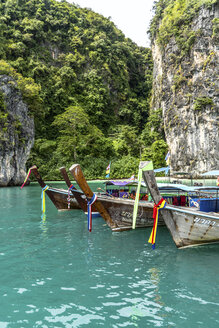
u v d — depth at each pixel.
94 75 70.12
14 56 62.97
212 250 8.05
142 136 60.81
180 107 50.16
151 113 67.38
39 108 48.72
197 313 4.52
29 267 6.69
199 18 48.06
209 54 46.06
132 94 76.88
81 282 5.77
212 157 44.56
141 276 6.06
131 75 82.00
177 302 4.88
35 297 5.13
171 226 7.89
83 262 7.02
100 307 4.72
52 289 5.45
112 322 4.27
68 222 12.50
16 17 68.06
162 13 63.25
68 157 53.41
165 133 55.50
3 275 6.20
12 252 7.92
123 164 52.59
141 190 13.56
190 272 6.28
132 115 73.56
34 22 67.69
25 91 45.19
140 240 9.25
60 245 8.65
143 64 85.56
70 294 5.22
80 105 66.25
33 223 12.26
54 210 16.09
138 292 5.27
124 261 7.08
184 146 48.97
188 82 49.06
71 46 73.19
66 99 64.94
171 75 53.72
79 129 58.03
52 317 4.43
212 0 46.19
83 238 9.55
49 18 73.12
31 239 9.41
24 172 41.00
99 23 83.69
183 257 7.39
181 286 5.53
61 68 66.94
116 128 67.88
